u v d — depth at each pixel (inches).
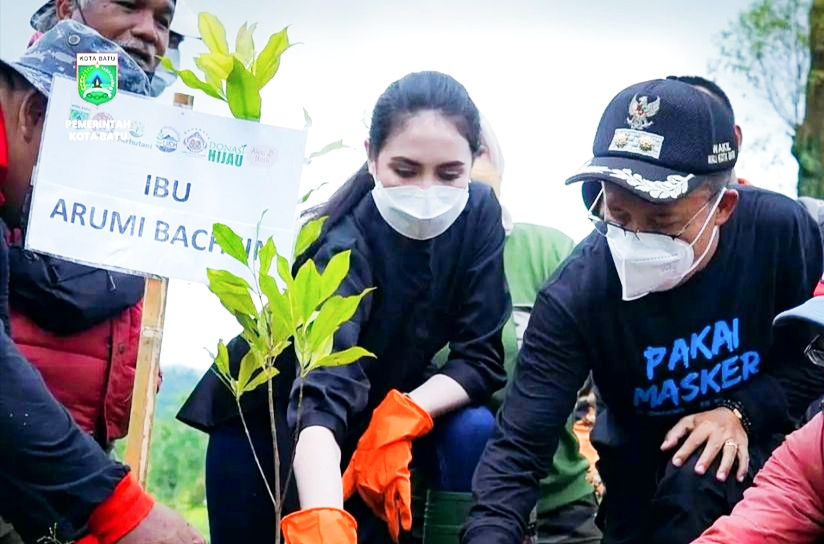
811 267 103.1
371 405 113.3
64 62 109.7
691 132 96.1
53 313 108.7
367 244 110.1
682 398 104.0
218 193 96.1
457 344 112.9
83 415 111.9
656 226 97.3
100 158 96.3
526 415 102.7
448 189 108.3
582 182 103.5
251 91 94.5
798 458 85.5
